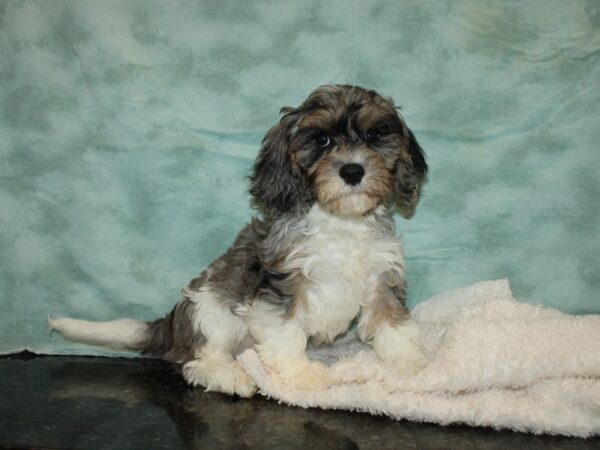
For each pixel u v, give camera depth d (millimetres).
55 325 605
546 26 585
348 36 599
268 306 512
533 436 440
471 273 630
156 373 591
